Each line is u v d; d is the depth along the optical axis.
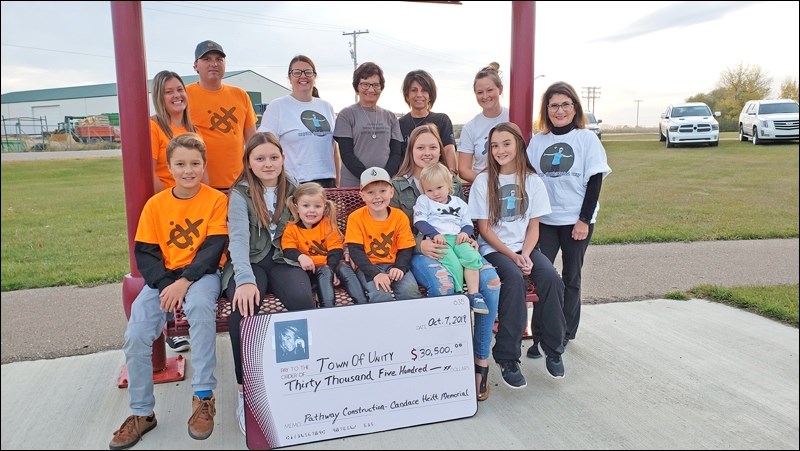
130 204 3.01
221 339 3.95
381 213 3.09
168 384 3.17
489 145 3.16
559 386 3.09
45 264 6.13
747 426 2.67
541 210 3.19
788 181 11.28
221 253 2.75
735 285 5.03
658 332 3.88
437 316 2.76
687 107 17.02
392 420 2.65
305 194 2.90
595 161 3.26
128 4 2.85
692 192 10.57
